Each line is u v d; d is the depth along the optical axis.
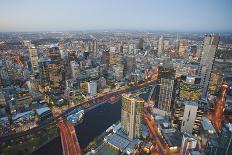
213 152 173.75
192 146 181.88
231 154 162.38
